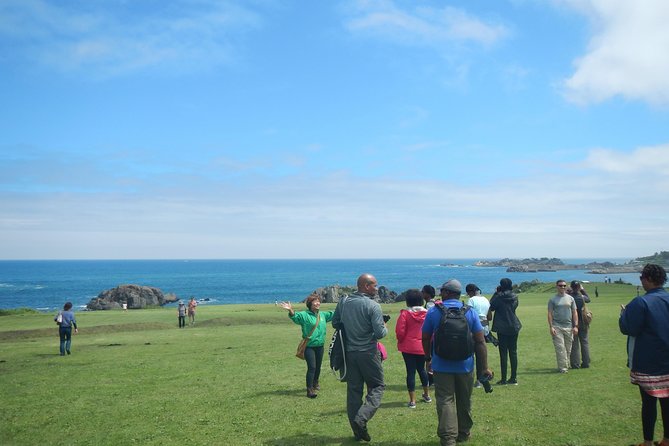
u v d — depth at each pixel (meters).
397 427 7.88
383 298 75.50
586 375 11.59
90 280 193.38
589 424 7.75
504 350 10.98
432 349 7.14
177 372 13.47
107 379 12.68
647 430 6.27
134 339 23.17
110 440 7.59
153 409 9.41
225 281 183.12
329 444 7.13
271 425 8.16
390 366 13.84
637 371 6.28
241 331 26.19
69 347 18.30
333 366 7.62
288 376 12.63
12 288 144.62
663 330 6.13
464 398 6.98
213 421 8.48
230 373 13.16
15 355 18.36
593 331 19.78
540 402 9.14
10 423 8.66
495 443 6.96
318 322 10.29
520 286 75.81
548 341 17.88
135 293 82.38
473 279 190.62
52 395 10.88
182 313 30.38
